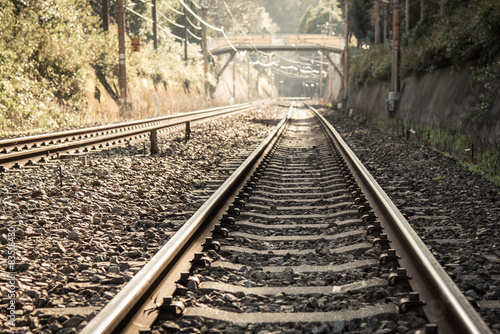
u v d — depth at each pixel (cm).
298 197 810
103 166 1073
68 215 672
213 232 564
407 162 1174
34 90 2211
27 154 1084
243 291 412
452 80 1948
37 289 427
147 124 2106
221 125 2269
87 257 511
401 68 2933
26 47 2323
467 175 974
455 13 2348
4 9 2311
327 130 1950
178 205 751
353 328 339
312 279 443
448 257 490
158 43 5153
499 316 352
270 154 1277
